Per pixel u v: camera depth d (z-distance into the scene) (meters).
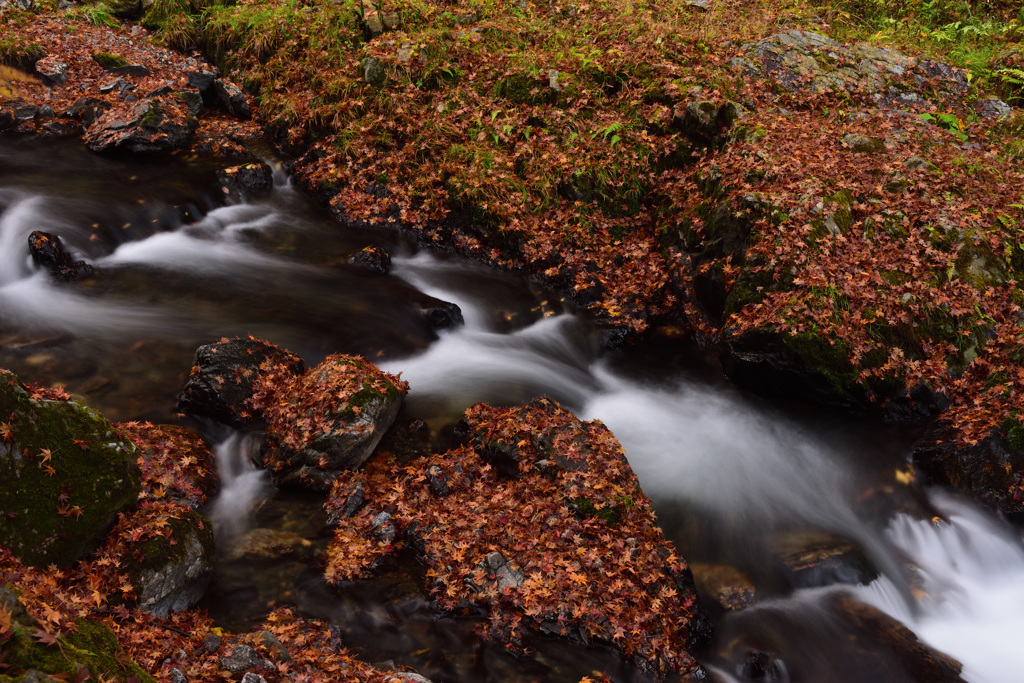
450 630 5.45
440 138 11.66
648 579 5.86
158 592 4.98
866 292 8.27
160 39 15.43
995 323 8.12
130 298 8.98
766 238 8.95
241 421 7.15
